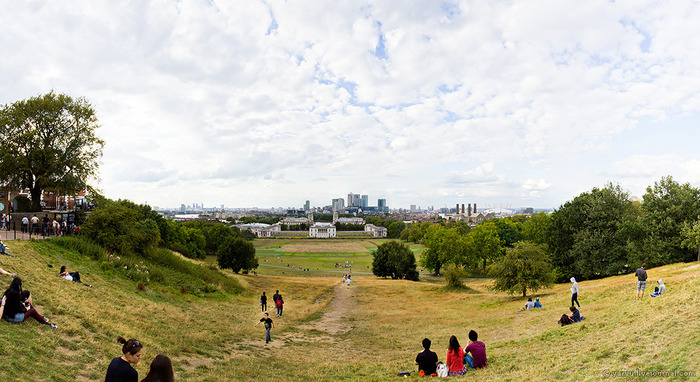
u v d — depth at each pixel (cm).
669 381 944
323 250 17125
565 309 2644
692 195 4603
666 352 1141
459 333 2500
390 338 2488
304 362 1794
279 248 18125
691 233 3981
